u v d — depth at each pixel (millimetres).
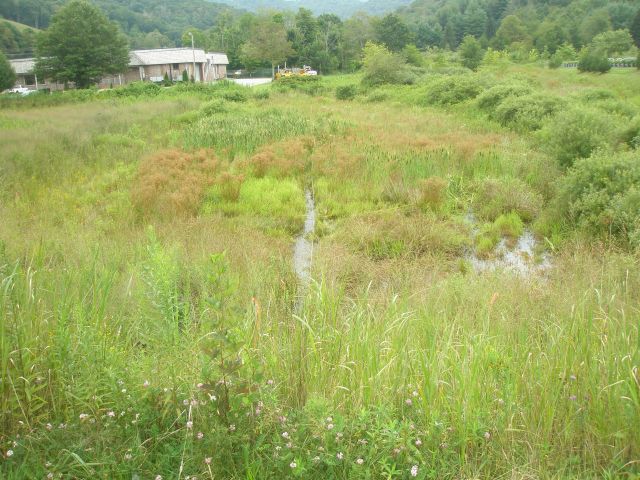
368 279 7320
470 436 2951
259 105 27859
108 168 14297
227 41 86000
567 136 12633
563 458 2914
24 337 3354
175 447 2838
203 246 8023
